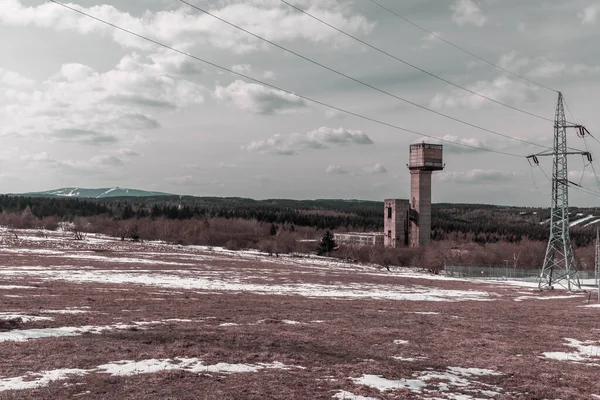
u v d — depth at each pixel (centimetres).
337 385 1627
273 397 1469
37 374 1572
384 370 1870
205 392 1470
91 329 2353
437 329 3016
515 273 12119
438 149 18862
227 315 3109
